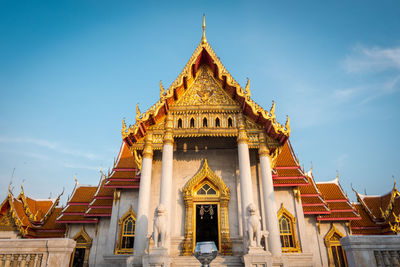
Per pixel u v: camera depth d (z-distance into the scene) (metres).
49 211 29.95
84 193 29.92
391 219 27.38
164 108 19.72
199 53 20.86
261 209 19.83
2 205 26.38
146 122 19.14
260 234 15.82
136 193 25.38
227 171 21.19
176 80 19.70
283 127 18.41
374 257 11.63
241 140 19.36
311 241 25.55
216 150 21.91
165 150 18.98
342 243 12.48
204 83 21.69
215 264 16.28
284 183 23.89
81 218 26.95
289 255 21.42
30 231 27.56
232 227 19.50
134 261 16.23
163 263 14.82
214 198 20.11
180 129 19.78
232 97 21.05
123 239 23.83
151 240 17.52
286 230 23.06
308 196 26.20
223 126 20.22
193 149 21.95
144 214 17.50
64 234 28.05
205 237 19.02
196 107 20.75
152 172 20.80
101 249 25.86
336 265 25.00
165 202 17.44
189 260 16.58
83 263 25.56
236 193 20.48
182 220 19.64
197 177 20.36
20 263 12.12
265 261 15.01
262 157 19.36
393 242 11.78
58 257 12.11
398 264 11.48
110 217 26.86
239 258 16.47
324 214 26.16
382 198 31.05
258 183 20.67
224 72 20.47
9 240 12.41
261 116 19.30
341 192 29.14
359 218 26.05
